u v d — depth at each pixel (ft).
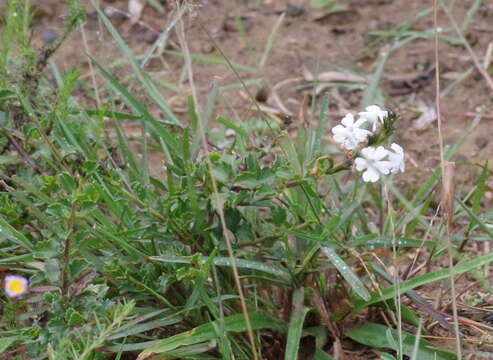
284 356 1.95
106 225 1.88
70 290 1.85
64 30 2.26
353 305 1.97
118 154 2.27
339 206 2.19
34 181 2.02
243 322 1.89
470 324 1.97
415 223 2.10
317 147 2.05
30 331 1.79
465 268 1.88
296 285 1.93
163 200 1.89
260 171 1.84
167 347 1.80
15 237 1.87
